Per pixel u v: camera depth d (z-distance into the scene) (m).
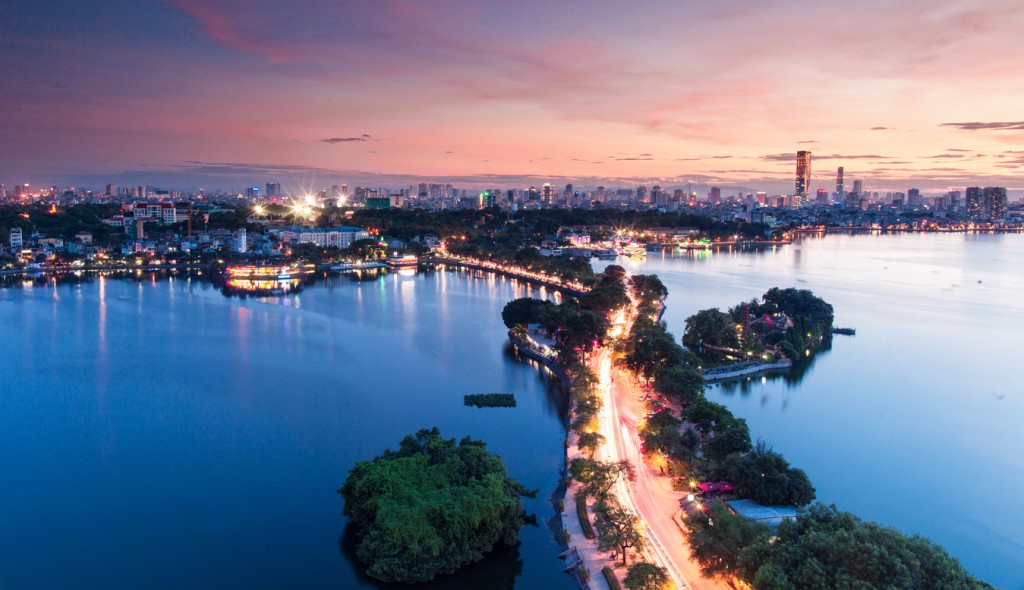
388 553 136.75
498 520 145.25
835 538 110.62
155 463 194.00
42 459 196.50
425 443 175.25
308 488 178.62
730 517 129.12
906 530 162.25
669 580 121.62
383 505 142.62
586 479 159.12
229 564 144.38
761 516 141.62
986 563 149.50
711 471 164.25
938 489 182.25
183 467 191.25
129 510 167.12
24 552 149.25
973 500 176.88
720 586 125.12
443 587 136.88
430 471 155.50
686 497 156.88
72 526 159.88
